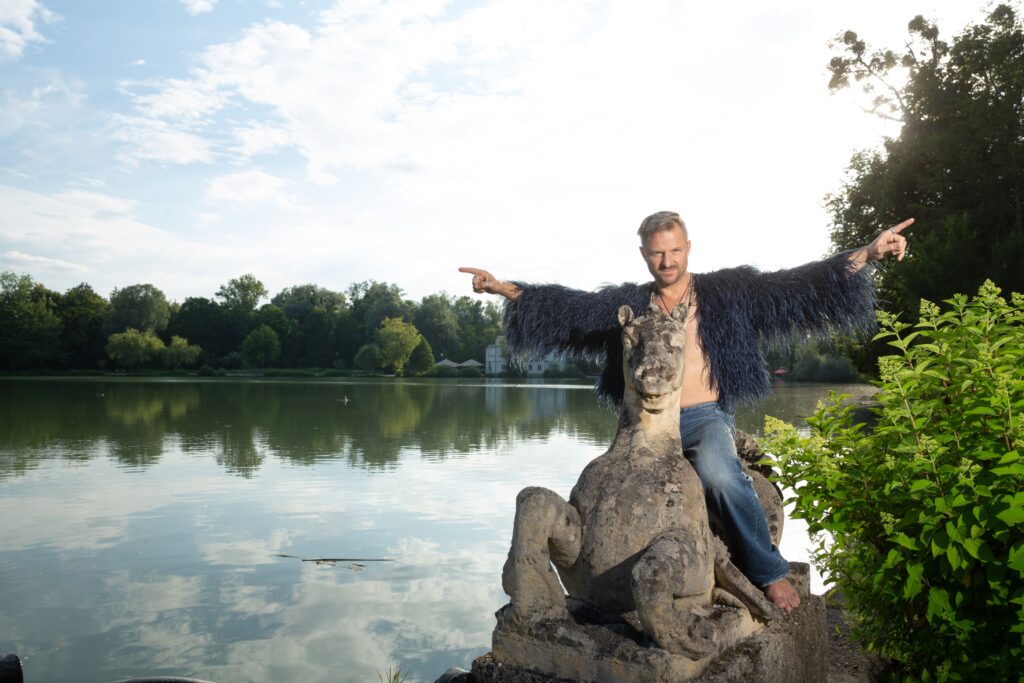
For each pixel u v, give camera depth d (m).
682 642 2.39
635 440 2.82
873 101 31.81
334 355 145.25
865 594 3.71
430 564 9.98
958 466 3.01
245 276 150.00
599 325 3.23
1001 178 27.62
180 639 7.41
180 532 11.90
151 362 131.62
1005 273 24.42
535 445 24.67
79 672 6.66
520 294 3.36
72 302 129.12
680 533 2.55
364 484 16.56
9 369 120.88
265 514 13.30
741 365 3.06
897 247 3.08
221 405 49.16
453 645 7.22
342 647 7.15
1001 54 27.55
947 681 3.18
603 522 2.65
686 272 3.25
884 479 3.38
